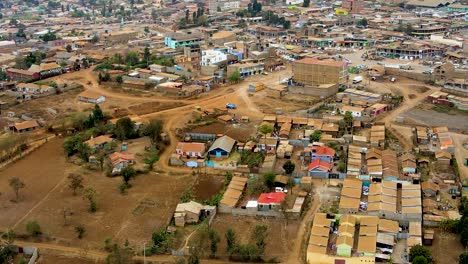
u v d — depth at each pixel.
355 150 170.62
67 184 155.12
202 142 185.62
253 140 183.25
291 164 156.62
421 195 142.25
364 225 126.56
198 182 156.88
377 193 141.12
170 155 176.25
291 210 135.88
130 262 114.94
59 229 131.25
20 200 145.62
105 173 162.50
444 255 118.38
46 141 189.62
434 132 187.88
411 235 123.44
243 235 128.75
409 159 161.62
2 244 124.12
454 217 131.00
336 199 143.00
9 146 174.25
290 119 199.75
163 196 148.62
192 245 121.94
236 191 146.88
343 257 115.94
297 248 122.75
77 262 118.38
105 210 140.38
